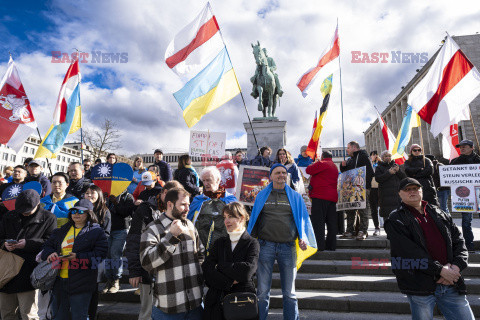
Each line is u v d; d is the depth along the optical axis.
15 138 5.96
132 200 5.00
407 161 5.82
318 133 6.90
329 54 7.14
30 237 3.70
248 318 2.50
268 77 12.48
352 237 6.34
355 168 6.05
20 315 4.01
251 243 2.86
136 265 3.03
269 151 7.22
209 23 5.83
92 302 3.57
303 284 4.63
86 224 3.51
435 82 5.49
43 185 5.77
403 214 2.86
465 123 28.67
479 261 5.01
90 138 26.97
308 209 5.33
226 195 3.92
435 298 2.72
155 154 7.14
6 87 6.05
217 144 6.58
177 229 2.50
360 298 4.15
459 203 4.63
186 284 2.60
